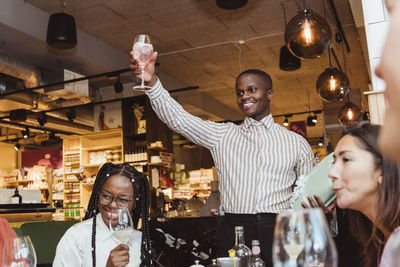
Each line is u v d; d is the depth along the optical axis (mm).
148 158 8414
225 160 2221
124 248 1466
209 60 8289
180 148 10852
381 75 226
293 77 9500
